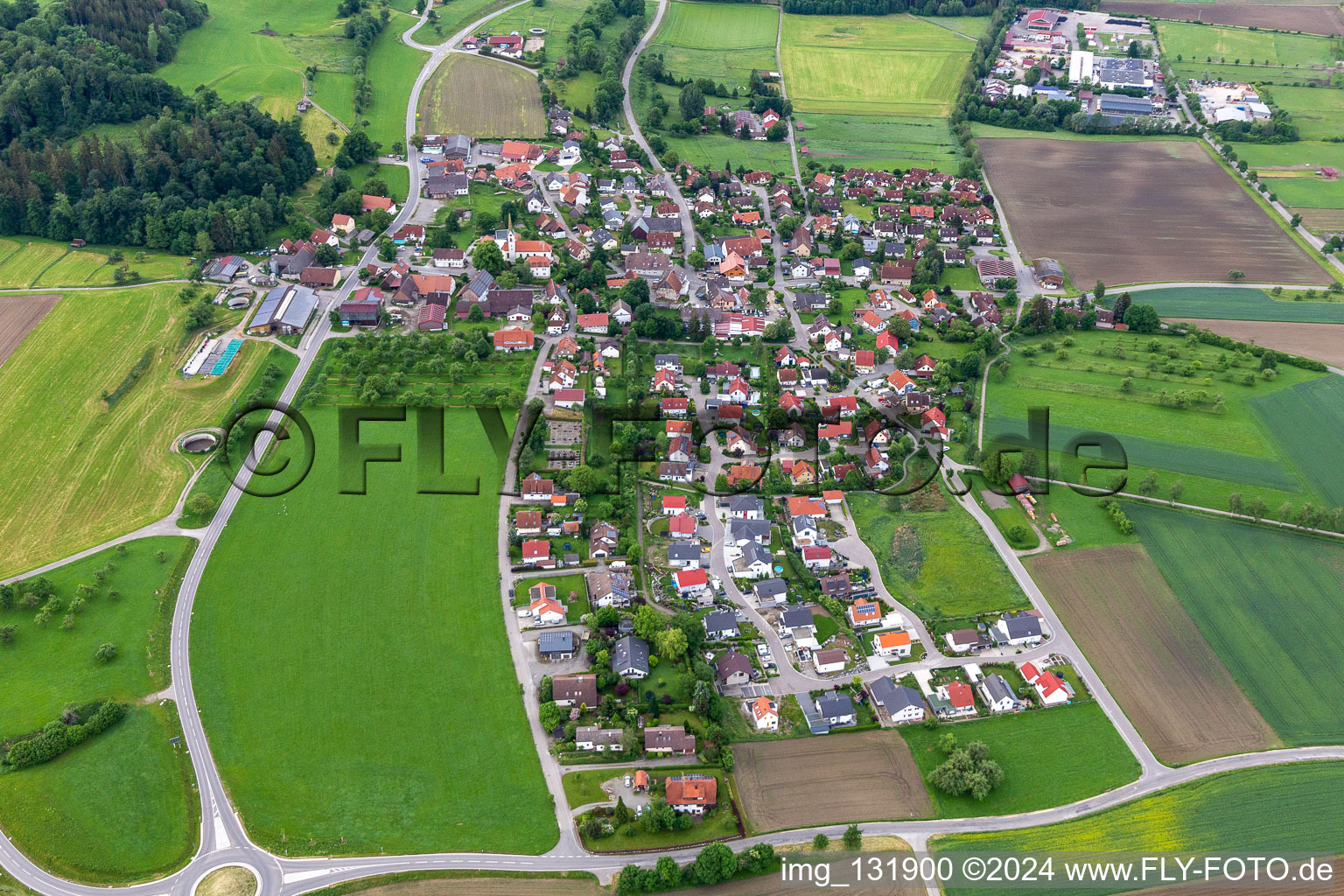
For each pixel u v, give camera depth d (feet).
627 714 469.57
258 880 395.96
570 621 522.88
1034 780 447.01
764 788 440.04
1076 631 529.04
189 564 548.72
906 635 515.50
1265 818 430.20
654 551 573.74
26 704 463.42
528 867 404.57
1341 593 552.00
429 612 524.11
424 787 435.53
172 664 489.26
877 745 463.01
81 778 432.66
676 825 418.72
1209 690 495.41
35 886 392.68
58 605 516.32
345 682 482.69
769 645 517.14
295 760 444.55
